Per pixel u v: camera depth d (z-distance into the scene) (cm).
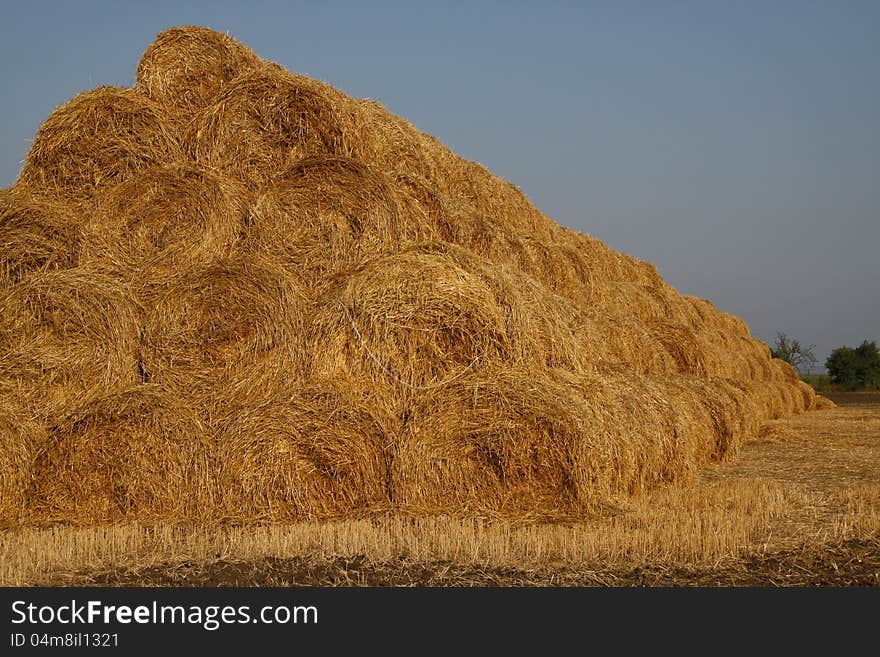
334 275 1336
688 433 1455
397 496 1161
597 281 2109
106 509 1164
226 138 1431
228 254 1355
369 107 1694
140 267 1332
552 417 1148
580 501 1138
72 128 1416
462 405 1170
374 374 1235
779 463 1777
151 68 1528
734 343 3281
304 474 1161
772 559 937
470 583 858
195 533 1051
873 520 1099
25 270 1346
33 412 1237
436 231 1528
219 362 1258
